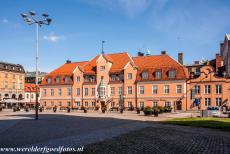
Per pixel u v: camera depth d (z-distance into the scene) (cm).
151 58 7256
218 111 4138
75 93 7819
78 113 5184
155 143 1533
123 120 3244
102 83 7319
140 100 6875
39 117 3681
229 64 7319
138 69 7062
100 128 2253
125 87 7081
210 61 8206
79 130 2086
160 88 6681
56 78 8231
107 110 6875
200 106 6262
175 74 6562
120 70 7225
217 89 6200
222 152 1327
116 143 1472
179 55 7594
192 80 6388
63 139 1595
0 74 10119
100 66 7462
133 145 1443
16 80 10812
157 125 2595
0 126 2325
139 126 2455
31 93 11406
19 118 3400
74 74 7875
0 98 10031
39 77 12656
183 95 6412
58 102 8081
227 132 2091
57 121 2972
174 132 2023
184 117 3925
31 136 1714
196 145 1505
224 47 8394
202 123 2769
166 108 5750
